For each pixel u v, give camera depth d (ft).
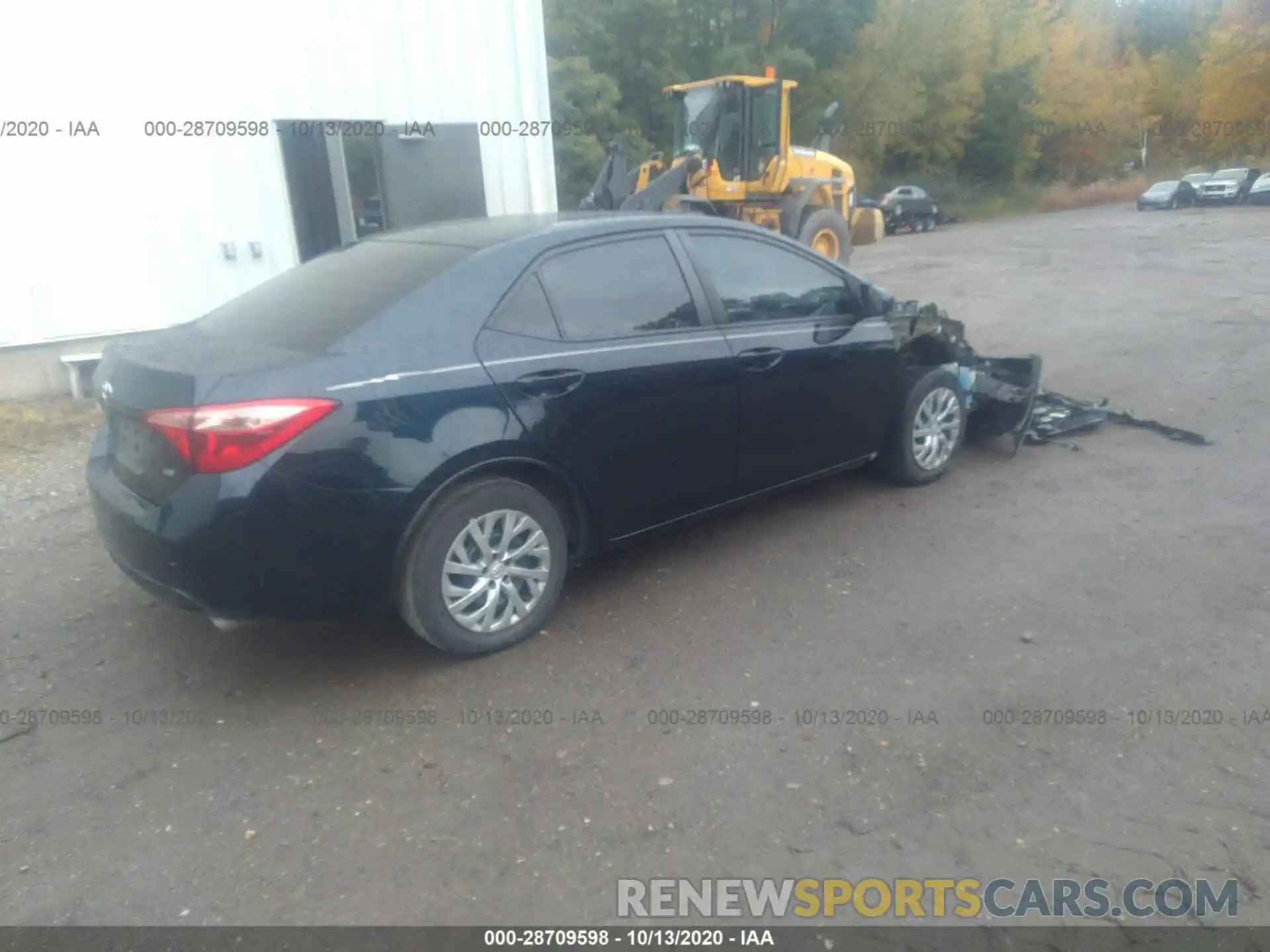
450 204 34.37
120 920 8.74
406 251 13.73
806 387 15.90
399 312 12.15
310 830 9.82
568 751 10.93
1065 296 42.91
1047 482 18.84
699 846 9.50
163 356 11.93
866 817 9.82
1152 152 180.96
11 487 20.12
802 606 14.07
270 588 11.24
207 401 10.81
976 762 10.57
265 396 10.94
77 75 26.94
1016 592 14.32
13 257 26.89
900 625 13.44
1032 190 150.61
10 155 26.43
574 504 13.52
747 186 48.52
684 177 41.57
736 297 15.23
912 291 47.06
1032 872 9.12
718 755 10.78
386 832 9.77
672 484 14.48
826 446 16.66
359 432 11.35
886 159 138.41
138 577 11.86
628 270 14.08
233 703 12.05
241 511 10.82
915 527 16.80
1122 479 18.84
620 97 91.76
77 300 28.02
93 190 27.73
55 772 10.81
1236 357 28.89
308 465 11.07
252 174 30.22
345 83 31.42
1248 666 12.23
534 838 9.62
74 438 23.84
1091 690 11.80
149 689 12.44
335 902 8.91
